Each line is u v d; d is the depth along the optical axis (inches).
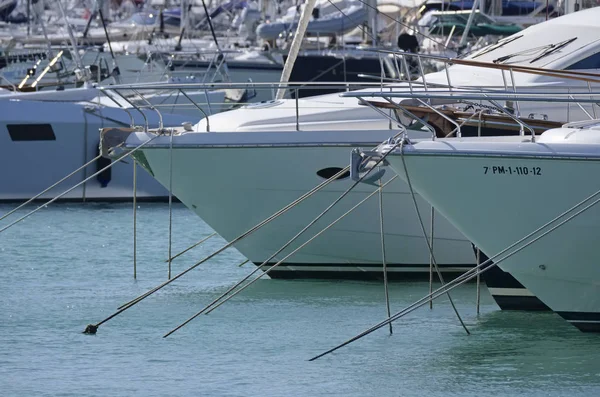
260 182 1988.2
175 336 1680.6
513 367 1487.5
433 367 1492.4
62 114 3437.5
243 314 1833.2
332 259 2076.8
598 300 1579.7
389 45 4264.3
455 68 2229.3
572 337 1646.2
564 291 1584.6
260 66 4473.4
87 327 1707.7
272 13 5575.8
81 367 1508.4
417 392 1379.2
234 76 4451.3
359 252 2053.4
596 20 2193.7
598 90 2047.2
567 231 1529.3
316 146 1939.0
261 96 4411.9
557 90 2042.3
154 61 4343.0
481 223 1558.8
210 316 1824.6
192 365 1515.7
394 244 2033.7
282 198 2004.2
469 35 4340.6
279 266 2112.5
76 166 3474.4
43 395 1379.2
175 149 1975.9
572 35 2174.0
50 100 3511.3
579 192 1509.6
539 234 1537.9
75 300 1969.7
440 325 1740.9
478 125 1887.3
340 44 4790.8
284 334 1689.2
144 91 3644.2
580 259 1546.5
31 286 2114.9
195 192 2036.2
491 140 1601.9
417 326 1736.0
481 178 1523.1
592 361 1513.3
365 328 1721.2
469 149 1509.6
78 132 3449.8
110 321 1792.6
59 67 4394.7
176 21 5890.8
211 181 2005.4
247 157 1963.6
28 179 3440.0
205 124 2101.4
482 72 2165.4
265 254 2092.8
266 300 1946.4
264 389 1400.1
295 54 2509.8
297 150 1947.6
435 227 2003.0
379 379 1438.2
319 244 2052.2
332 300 1939.0
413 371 1472.7
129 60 4495.6
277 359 1542.8
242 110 2137.1
